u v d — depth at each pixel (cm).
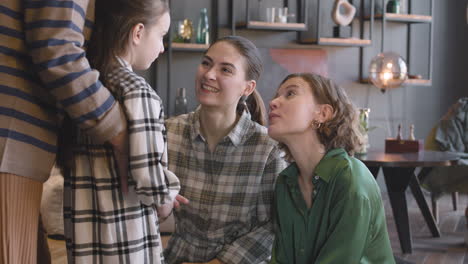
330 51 636
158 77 567
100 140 134
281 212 175
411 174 411
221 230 190
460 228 498
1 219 129
